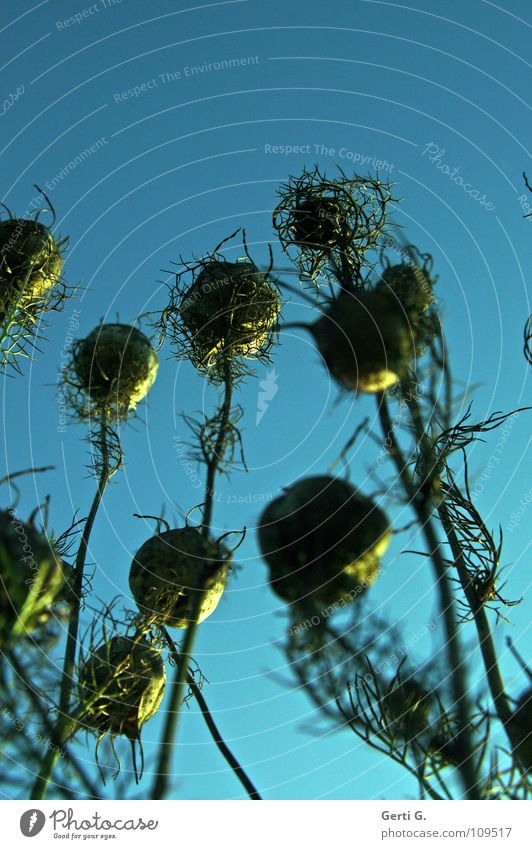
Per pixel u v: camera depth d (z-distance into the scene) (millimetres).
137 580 213
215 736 201
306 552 184
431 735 187
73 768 181
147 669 204
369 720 189
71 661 197
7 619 173
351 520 184
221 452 201
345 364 211
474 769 185
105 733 200
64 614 197
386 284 230
